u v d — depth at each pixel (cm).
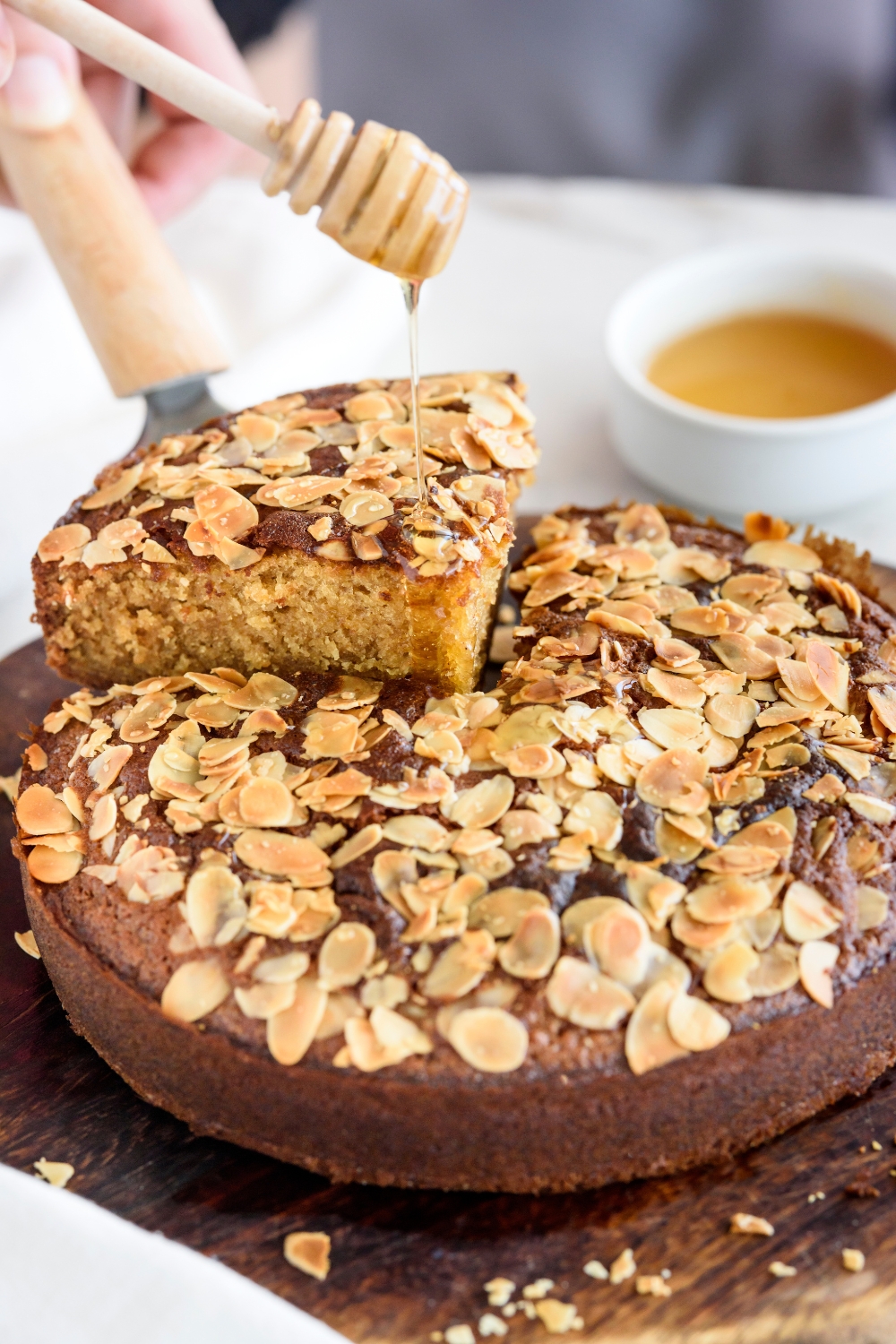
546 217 90
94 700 55
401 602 53
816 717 52
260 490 55
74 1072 51
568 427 77
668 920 47
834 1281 45
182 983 47
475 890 48
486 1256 46
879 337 71
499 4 118
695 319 73
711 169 118
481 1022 46
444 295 85
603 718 52
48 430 76
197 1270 44
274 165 49
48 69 60
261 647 56
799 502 68
